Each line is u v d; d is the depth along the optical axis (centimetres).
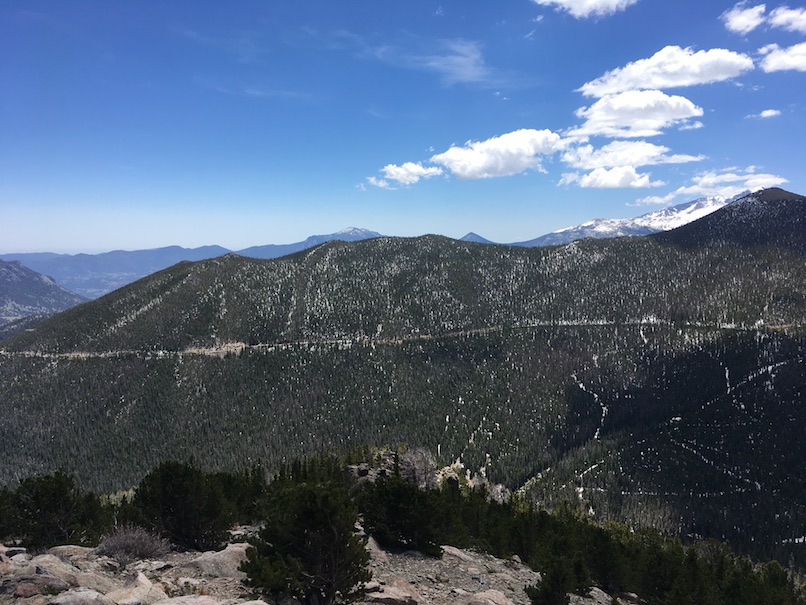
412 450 7225
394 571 2923
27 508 2750
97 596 1549
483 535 5138
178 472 2900
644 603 4353
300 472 6731
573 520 7438
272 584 1819
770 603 5347
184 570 2236
